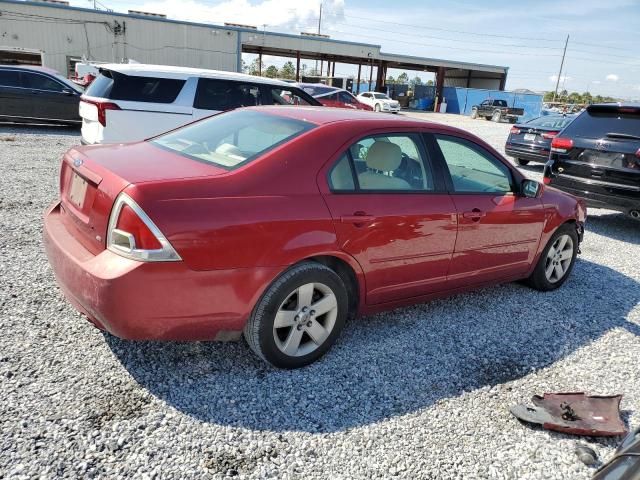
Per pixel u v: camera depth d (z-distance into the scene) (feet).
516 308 14.39
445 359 11.28
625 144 21.94
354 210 10.23
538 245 14.73
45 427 7.97
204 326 8.97
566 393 10.11
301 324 10.04
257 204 9.07
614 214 29.37
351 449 8.26
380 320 12.91
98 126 26.08
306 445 8.25
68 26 96.48
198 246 8.43
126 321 8.27
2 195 21.27
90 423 8.18
